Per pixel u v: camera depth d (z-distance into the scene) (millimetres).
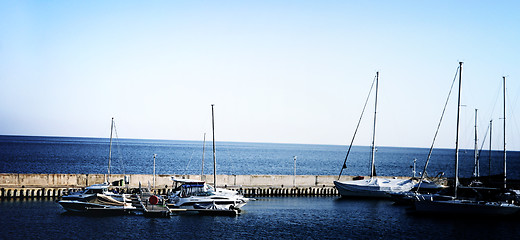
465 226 49844
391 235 45969
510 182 65875
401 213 57938
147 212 52062
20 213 51531
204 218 52250
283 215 55750
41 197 62188
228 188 70812
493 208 53125
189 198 54719
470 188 57844
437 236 45750
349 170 154250
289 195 73688
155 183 69438
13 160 140875
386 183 71938
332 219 53781
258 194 72500
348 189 71062
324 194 75188
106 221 49062
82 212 52688
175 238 43188
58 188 62969
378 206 63781
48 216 50562
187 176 70688
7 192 61062
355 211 59438
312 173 139000
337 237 45094
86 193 53344
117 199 54562
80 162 145500
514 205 52812
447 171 159875
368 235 46031
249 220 52062
